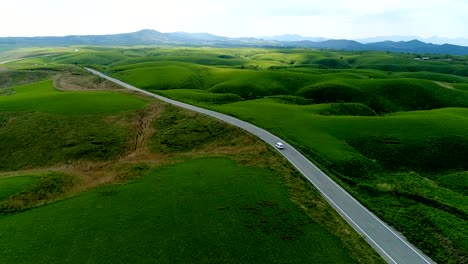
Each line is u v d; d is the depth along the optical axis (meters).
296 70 195.88
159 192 43.78
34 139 69.94
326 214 40.34
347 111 101.44
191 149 64.25
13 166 62.38
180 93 116.38
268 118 78.81
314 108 97.25
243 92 133.62
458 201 47.34
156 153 63.50
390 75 185.38
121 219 37.44
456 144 65.06
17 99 93.69
